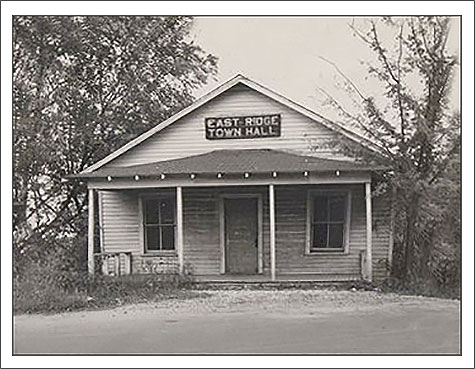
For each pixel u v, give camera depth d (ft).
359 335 39.37
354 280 63.98
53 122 90.27
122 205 73.87
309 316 46.32
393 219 67.72
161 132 72.74
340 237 70.54
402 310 48.62
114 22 95.50
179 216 65.62
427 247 64.34
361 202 70.13
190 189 72.69
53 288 54.24
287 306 51.06
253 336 39.34
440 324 42.80
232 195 71.92
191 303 53.16
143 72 99.35
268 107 71.41
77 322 45.06
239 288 62.08
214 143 72.13
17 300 50.90
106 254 69.15
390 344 36.73
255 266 71.51
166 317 46.73
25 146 87.51
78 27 92.07
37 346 37.27
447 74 63.77
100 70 97.35
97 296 55.72
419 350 35.19
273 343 37.24
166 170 66.28
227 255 71.97
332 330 40.98
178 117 72.18
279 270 71.00
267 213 71.36
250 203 71.97
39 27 89.81
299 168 64.18
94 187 67.62
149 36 99.50
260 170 64.08
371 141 65.92
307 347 36.14
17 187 88.74
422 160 64.54
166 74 103.09
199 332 40.86
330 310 48.85
